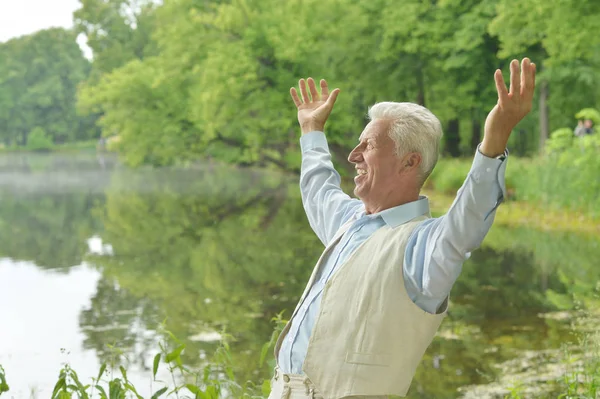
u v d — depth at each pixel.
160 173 49.12
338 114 31.06
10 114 113.19
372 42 32.41
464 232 2.22
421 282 2.33
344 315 2.41
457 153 33.62
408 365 2.39
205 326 10.93
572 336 9.16
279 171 44.53
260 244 18.42
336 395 2.39
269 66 32.91
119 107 39.66
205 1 37.19
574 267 13.58
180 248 18.41
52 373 8.91
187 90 37.91
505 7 25.17
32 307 12.73
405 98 34.72
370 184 2.52
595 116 19.98
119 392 4.09
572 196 19.19
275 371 2.65
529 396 7.04
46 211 27.81
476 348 8.94
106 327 11.16
